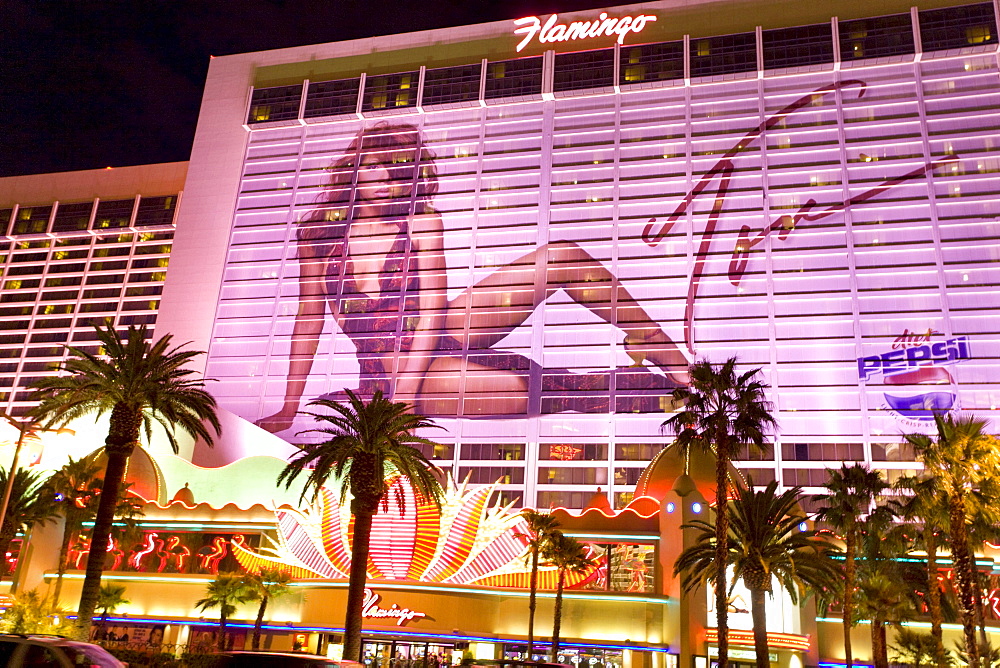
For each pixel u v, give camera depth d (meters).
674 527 63.25
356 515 46.69
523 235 141.12
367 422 47.44
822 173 132.88
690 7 147.50
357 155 155.12
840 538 64.19
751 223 132.62
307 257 149.38
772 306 127.38
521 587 63.47
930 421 116.31
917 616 65.75
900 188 129.00
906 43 135.50
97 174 171.25
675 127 141.50
